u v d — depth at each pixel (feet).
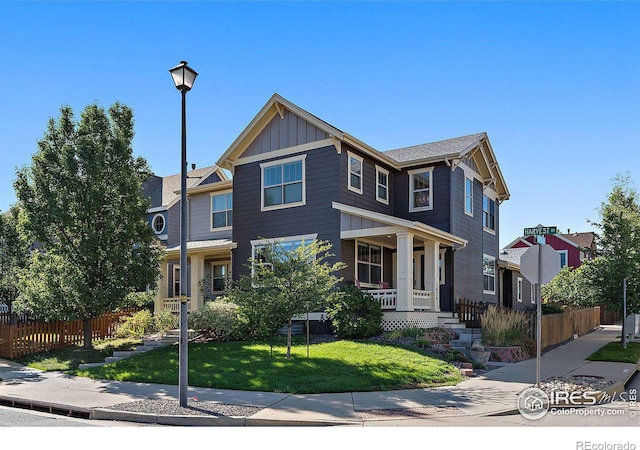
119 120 63.52
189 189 92.58
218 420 30.81
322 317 66.69
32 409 36.78
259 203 76.18
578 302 81.82
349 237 67.36
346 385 39.11
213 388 39.99
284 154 74.38
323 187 70.38
